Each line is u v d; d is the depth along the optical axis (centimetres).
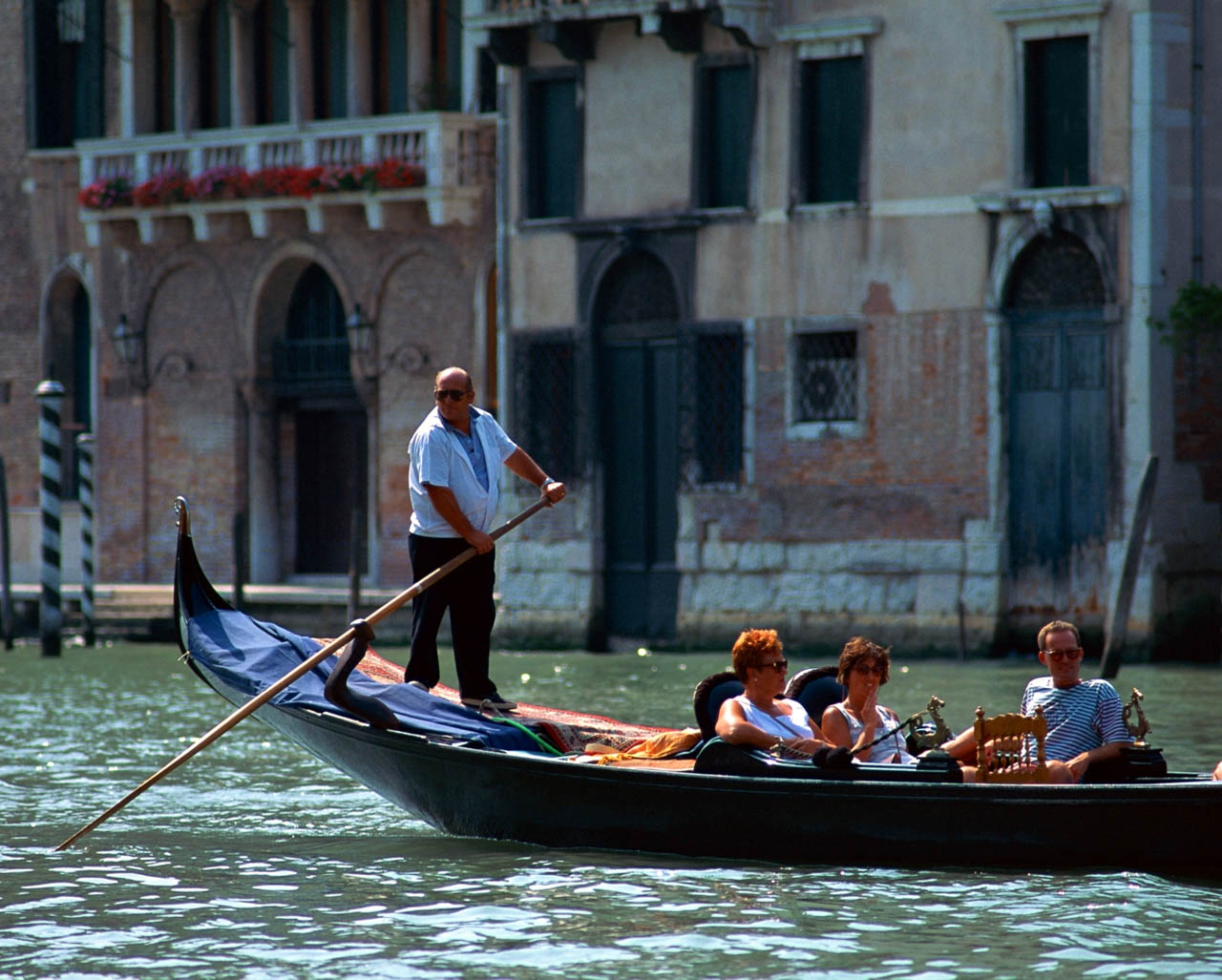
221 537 8825
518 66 7419
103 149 8706
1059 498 6506
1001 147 6581
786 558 6969
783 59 6944
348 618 7650
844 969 2478
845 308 6850
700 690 3192
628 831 3152
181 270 8856
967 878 2942
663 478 7238
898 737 3139
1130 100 6344
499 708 3425
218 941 2664
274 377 8738
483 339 8106
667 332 7200
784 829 3053
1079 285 6481
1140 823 2945
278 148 8312
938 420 6700
